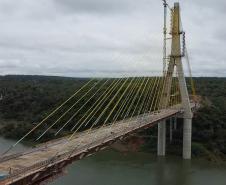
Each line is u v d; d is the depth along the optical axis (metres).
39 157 38.62
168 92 85.62
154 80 88.62
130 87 84.44
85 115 75.31
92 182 58.75
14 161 36.78
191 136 87.12
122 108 79.56
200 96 123.38
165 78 85.94
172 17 85.12
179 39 84.94
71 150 40.81
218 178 66.12
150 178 63.69
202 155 82.56
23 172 31.55
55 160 36.31
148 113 75.62
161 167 72.19
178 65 84.88
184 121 82.94
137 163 74.69
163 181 62.28
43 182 35.53
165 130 85.25
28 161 36.84
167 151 85.62
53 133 92.56
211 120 90.94
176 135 88.88
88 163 71.25
